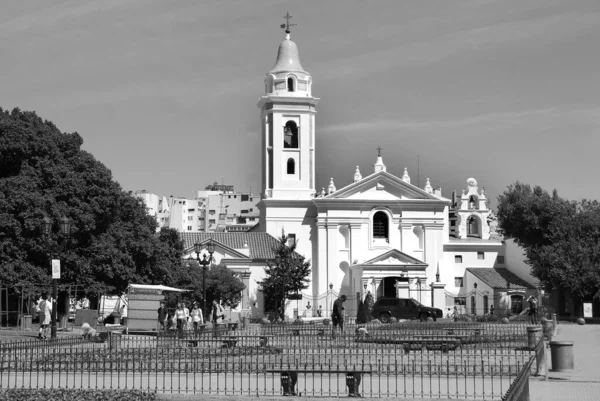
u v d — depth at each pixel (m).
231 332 63.19
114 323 79.62
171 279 83.38
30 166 72.06
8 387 28.98
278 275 105.81
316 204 118.75
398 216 119.62
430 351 47.84
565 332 70.19
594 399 29.94
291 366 37.97
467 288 123.00
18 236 68.75
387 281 114.94
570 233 103.06
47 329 56.34
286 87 123.00
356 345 47.91
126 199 78.94
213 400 27.80
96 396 25.91
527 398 24.92
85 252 73.50
